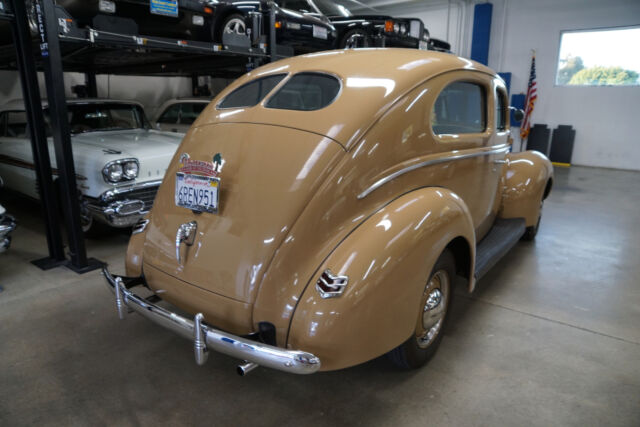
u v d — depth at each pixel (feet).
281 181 5.66
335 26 25.03
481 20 37.09
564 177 28.07
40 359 7.48
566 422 5.96
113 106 16.52
